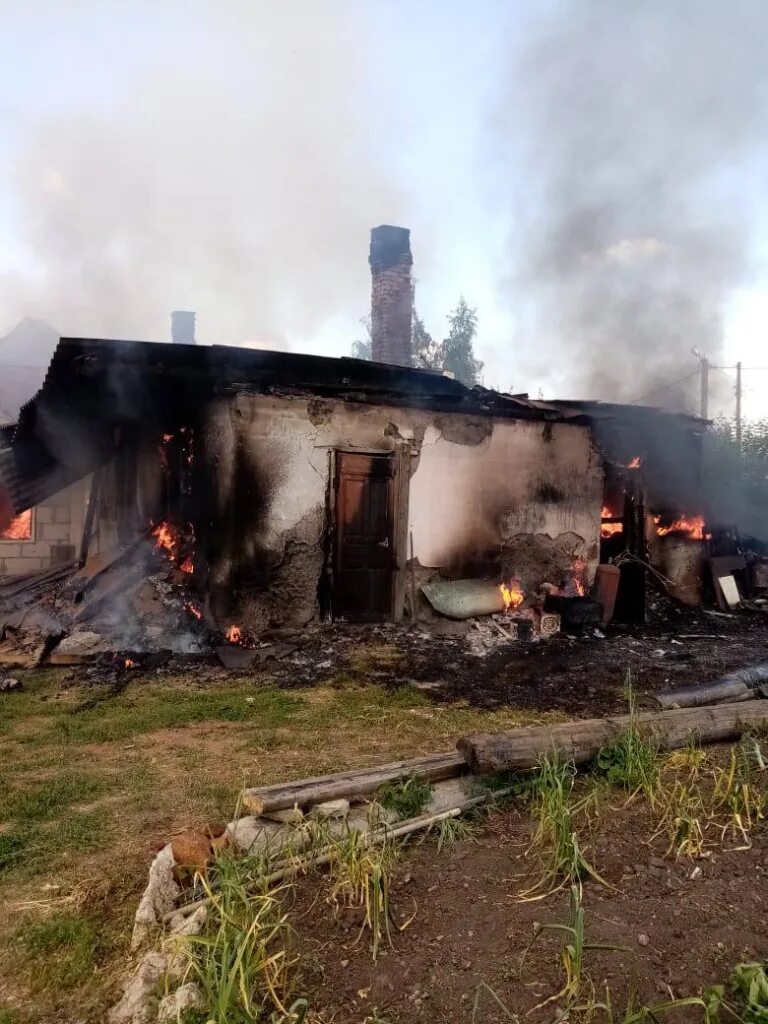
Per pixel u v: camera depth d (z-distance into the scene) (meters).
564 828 2.86
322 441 8.23
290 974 2.26
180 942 2.32
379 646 7.78
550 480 9.92
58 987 2.40
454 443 9.18
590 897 2.61
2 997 2.37
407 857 2.99
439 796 3.52
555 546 9.97
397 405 8.70
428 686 6.49
